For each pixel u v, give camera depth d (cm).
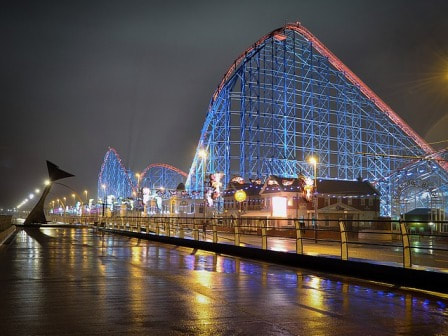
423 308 1126
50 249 3019
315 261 1917
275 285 1478
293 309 1100
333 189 6938
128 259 2352
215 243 2862
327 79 8294
